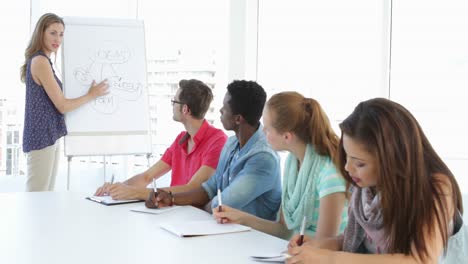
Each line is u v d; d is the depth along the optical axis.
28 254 1.38
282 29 3.58
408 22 3.09
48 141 3.13
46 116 3.11
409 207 1.13
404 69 3.11
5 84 3.86
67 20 3.39
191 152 2.59
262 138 2.11
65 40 3.35
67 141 3.27
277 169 2.07
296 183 1.77
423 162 1.14
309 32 3.45
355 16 3.26
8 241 1.51
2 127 3.87
